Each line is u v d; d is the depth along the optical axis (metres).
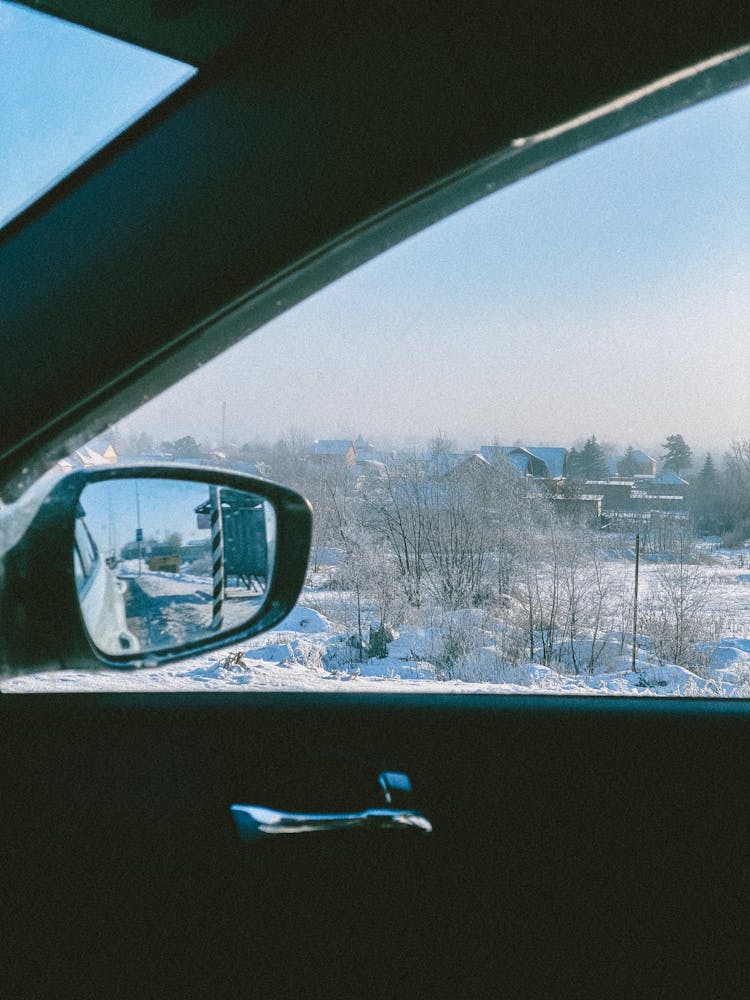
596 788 1.51
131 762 1.32
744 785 1.53
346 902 1.29
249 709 1.50
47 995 1.10
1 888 1.15
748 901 1.38
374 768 1.41
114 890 1.19
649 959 1.32
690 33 0.97
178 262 1.02
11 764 1.26
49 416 1.02
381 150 1.01
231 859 1.26
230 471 1.03
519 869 1.38
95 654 0.90
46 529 0.87
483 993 1.25
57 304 1.01
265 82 1.03
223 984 1.17
